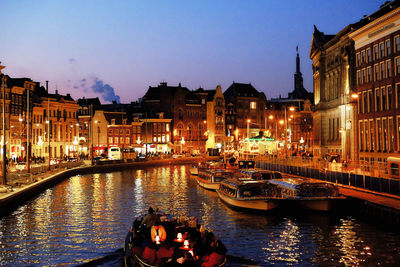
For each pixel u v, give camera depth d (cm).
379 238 2903
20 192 4397
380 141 6050
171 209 4241
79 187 6088
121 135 13725
